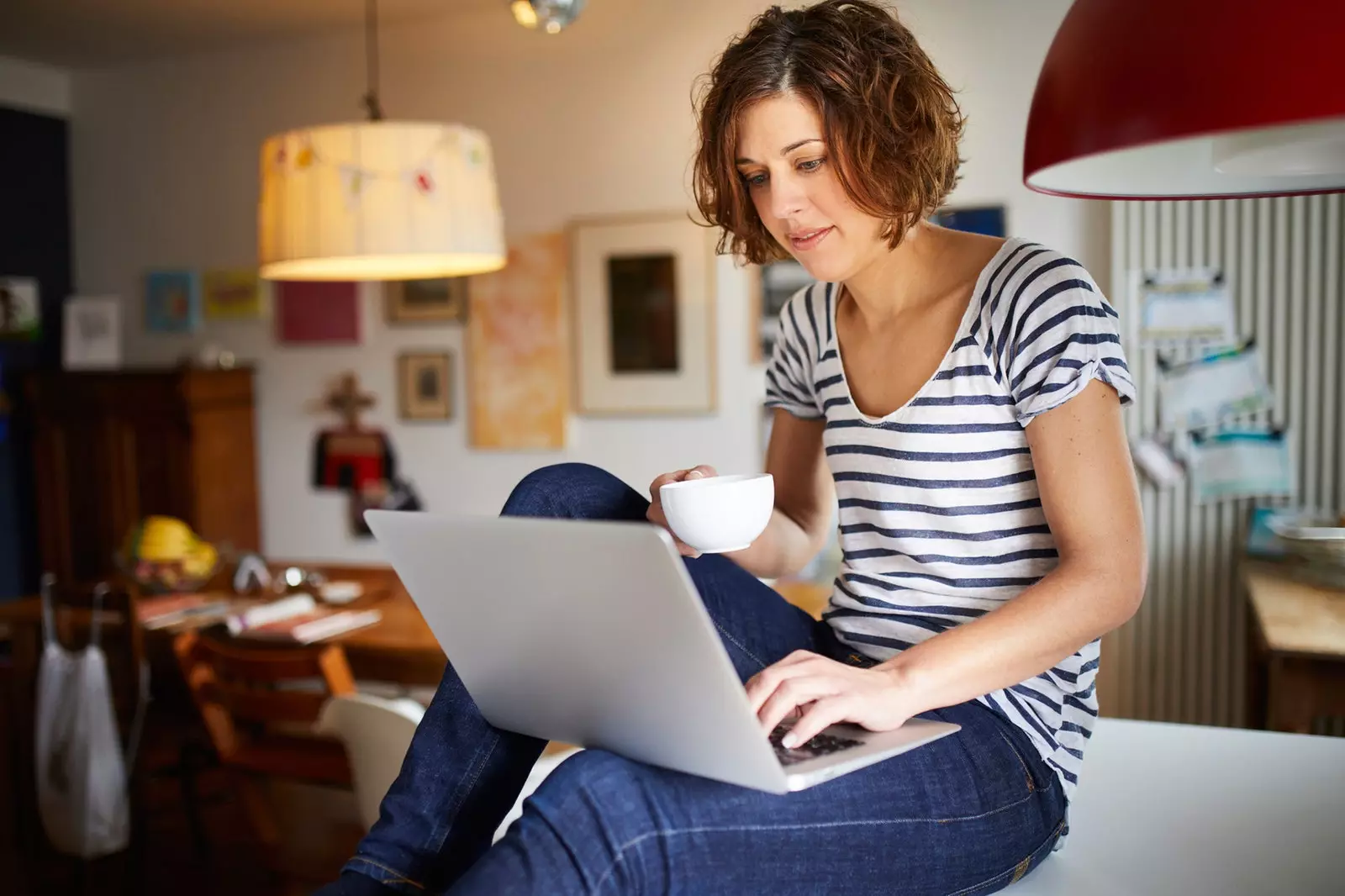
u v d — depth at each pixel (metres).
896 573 1.23
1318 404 3.27
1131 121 0.65
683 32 3.99
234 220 4.82
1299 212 3.23
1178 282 3.37
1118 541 1.01
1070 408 1.04
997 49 3.57
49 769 2.72
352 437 4.64
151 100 4.94
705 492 1.04
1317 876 1.11
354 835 3.22
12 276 4.92
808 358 1.36
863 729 0.98
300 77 4.64
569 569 0.85
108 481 4.62
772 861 0.94
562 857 0.86
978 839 1.03
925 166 1.11
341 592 3.04
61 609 2.82
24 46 4.68
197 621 2.84
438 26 4.36
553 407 4.27
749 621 1.28
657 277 4.08
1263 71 0.59
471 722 1.08
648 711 0.90
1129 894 1.08
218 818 3.36
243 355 4.83
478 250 2.59
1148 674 3.49
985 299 1.12
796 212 1.13
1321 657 1.90
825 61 1.07
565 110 4.18
